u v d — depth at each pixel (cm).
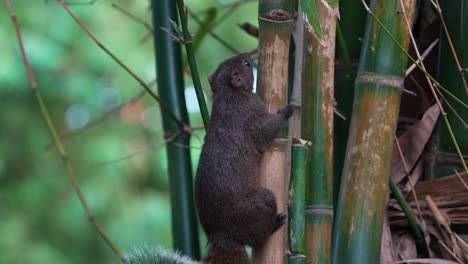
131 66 1534
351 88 757
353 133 691
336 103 728
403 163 755
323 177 666
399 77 688
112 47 1534
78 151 1581
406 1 691
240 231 723
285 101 691
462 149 755
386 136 683
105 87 1562
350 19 755
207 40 1528
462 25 752
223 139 745
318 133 669
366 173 680
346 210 682
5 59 1475
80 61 1535
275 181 713
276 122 698
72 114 1588
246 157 731
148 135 1603
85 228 1541
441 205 757
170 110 838
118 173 1576
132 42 1534
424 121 770
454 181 751
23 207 1562
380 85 684
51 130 856
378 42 689
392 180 747
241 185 727
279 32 670
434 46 805
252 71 794
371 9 697
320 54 671
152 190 1584
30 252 1518
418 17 813
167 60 855
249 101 756
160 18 857
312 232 662
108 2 1538
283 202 714
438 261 732
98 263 1533
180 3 720
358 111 690
